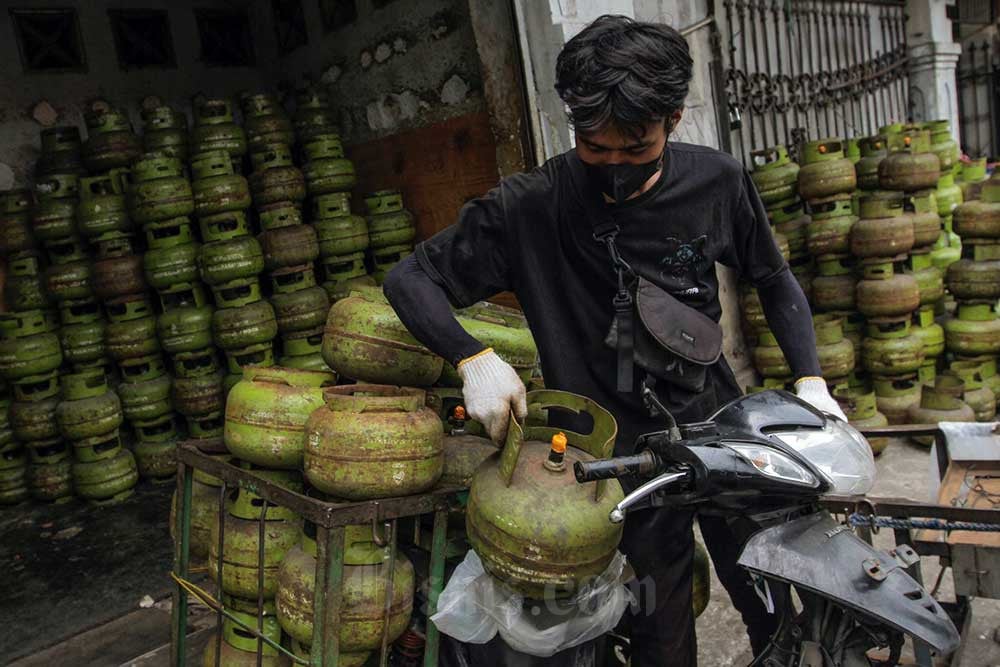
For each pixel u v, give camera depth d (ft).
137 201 14.14
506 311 7.80
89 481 14.15
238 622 6.40
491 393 5.20
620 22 4.82
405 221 15.29
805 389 6.13
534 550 4.99
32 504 14.60
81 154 15.20
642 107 4.64
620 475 4.84
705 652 8.41
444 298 5.66
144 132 15.55
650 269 5.67
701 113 15.57
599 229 5.52
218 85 18.37
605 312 5.81
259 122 15.67
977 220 13.65
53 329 15.01
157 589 10.95
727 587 6.67
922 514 5.90
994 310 14.11
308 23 16.89
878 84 23.45
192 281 14.65
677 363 5.74
